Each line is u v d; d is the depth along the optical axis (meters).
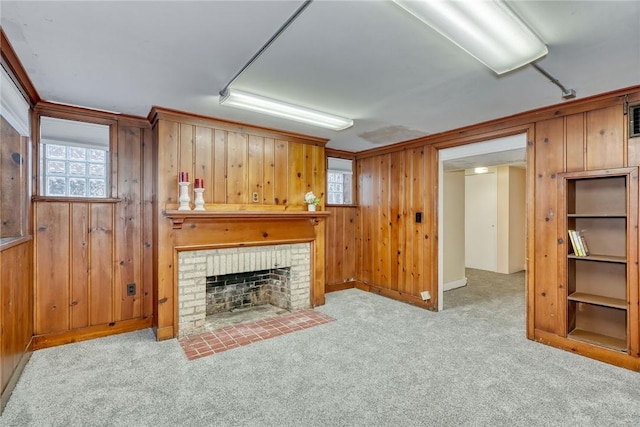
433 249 4.04
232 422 1.90
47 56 2.03
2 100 1.94
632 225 2.53
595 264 2.97
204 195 3.36
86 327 3.11
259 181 3.75
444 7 1.43
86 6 1.52
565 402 2.10
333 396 2.16
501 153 3.55
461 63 2.11
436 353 2.82
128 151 3.31
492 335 3.23
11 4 1.50
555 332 2.95
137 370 2.50
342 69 2.20
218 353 2.80
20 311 2.43
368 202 5.05
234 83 2.45
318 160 4.27
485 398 2.14
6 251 2.09
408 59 2.06
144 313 3.41
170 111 3.09
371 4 1.50
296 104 2.87
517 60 1.87
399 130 3.80
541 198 3.05
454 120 3.37
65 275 3.01
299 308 4.05
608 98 2.63
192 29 1.73
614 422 1.91
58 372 2.46
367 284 5.02
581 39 1.80
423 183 4.18
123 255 3.29
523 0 1.47
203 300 3.32
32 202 2.82
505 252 6.68
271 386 2.28
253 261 3.67
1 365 1.98
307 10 1.56
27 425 1.86
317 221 4.17
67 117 3.00
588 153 2.76
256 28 1.72
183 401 2.10
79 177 3.12
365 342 3.05
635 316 2.51
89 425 1.86
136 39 1.83
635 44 1.85
